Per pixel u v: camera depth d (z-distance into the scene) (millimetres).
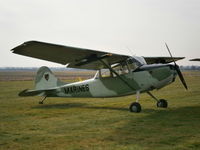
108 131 6051
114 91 9836
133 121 7191
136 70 9117
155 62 11164
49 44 7188
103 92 10156
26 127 6773
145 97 14250
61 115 8688
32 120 7820
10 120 7871
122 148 4688
